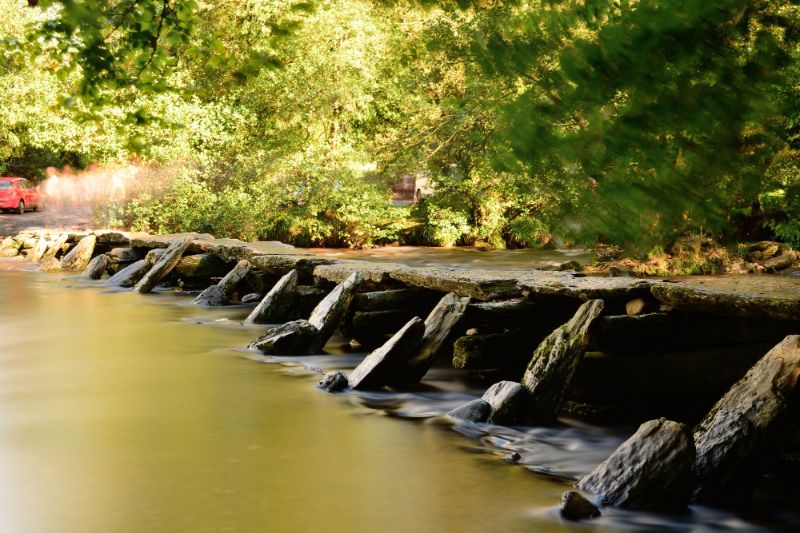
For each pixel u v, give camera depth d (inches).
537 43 77.8
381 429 283.7
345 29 1073.5
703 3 71.7
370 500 217.5
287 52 1027.9
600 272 660.7
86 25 125.3
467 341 324.2
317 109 1061.1
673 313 299.3
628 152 74.5
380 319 417.4
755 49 76.2
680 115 73.4
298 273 536.4
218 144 1019.3
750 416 215.3
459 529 198.1
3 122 1114.1
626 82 74.1
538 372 288.5
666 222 77.1
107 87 189.8
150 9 181.0
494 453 258.4
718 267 656.4
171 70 198.7
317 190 1048.2
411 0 107.5
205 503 215.0
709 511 208.2
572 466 247.0
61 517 205.9
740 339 294.4
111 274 783.7
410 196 1587.1
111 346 437.4
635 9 74.2
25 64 991.0
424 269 430.3
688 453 208.4
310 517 205.9
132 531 197.0
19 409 310.8
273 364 389.7
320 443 268.1
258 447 263.1
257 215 1012.5
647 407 297.1
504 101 80.7
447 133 888.3
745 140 76.8
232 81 184.1
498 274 387.9
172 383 352.5
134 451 259.3
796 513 209.8
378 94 1152.2
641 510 206.8
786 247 734.5
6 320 523.8
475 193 1041.5
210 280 689.6
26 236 952.9
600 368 298.5
